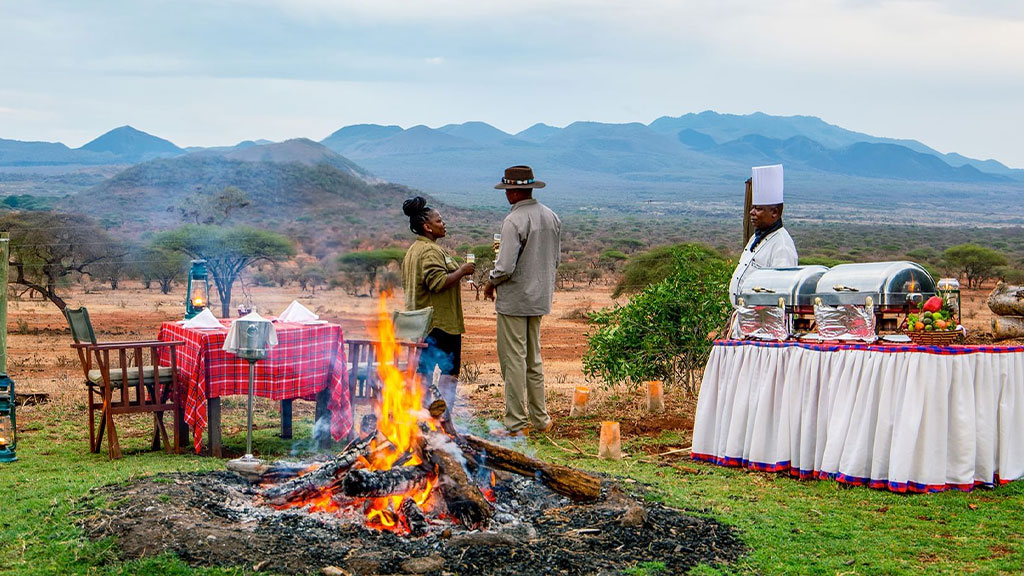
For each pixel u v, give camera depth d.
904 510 6.92
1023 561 5.79
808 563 5.75
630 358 12.80
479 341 23.70
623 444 9.68
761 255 9.04
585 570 5.41
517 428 9.96
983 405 7.49
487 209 156.00
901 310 7.94
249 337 7.95
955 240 104.50
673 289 12.66
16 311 33.38
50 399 12.73
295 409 12.22
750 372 8.38
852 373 7.70
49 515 6.10
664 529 6.22
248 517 6.17
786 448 8.09
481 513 6.07
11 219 39.31
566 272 54.22
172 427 10.60
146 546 5.48
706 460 8.72
